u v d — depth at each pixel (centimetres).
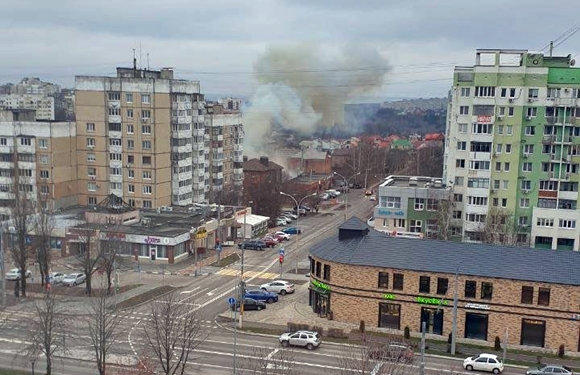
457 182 10225
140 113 11300
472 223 10081
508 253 6322
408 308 6309
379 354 4653
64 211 10619
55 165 11125
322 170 19088
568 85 9588
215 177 13325
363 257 6519
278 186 14012
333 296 6581
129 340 5825
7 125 11119
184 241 9588
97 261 7912
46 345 4669
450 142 10462
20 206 8356
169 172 11788
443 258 6344
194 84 12219
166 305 6338
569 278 5884
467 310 6144
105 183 11675
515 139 9838
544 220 9694
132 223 10138
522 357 5659
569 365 5484
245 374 4956
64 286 7731
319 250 6869
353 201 15975
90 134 11606
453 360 5581
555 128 9694
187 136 12012
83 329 5606
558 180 9750
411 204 10181
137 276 8444
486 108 9875
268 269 9006
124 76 11931
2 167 11138
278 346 5834
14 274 8038
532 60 9906
